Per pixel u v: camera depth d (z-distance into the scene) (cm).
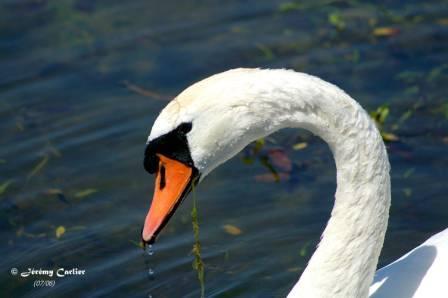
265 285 1093
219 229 1181
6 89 1407
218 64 1441
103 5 1583
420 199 1216
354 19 1531
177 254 1142
